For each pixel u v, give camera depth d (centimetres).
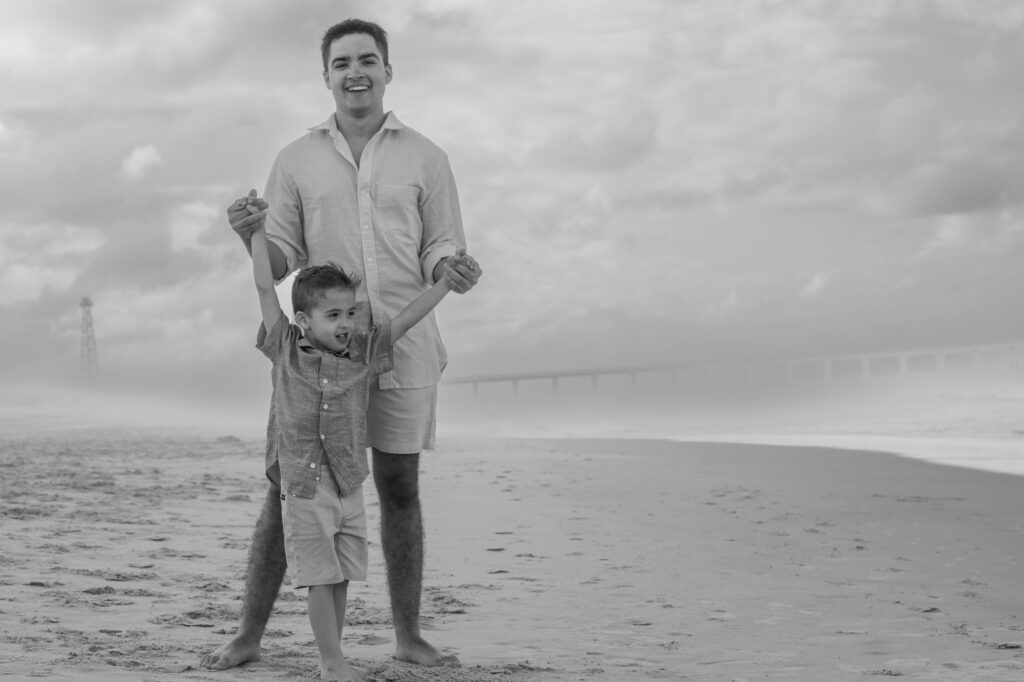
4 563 613
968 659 442
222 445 2286
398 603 411
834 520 1026
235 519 915
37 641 402
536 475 1603
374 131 425
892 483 1406
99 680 318
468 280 394
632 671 404
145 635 431
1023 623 538
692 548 830
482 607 564
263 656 401
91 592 532
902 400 4419
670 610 562
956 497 1225
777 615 552
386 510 415
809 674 404
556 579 669
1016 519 1019
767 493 1305
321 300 371
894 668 418
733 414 5159
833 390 5694
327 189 415
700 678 393
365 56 415
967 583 669
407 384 409
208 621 472
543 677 384
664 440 2823
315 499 364
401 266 421
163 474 1395
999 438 2467
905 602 598
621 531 939
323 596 366
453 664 406
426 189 427
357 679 356
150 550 705
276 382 376
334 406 369
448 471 1692
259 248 379
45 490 1091
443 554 786
